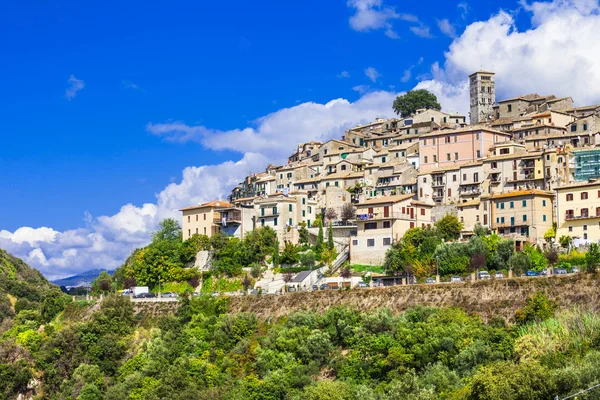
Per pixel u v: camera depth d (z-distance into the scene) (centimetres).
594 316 14200
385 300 17688
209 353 17575
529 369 12181
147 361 17638
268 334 17462
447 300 16875
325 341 16288
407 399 12694
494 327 15112
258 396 14938
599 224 19675
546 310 15275
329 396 13850
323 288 19525
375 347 15362
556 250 19038
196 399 15312
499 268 18588
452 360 14312
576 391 11575
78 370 18288
